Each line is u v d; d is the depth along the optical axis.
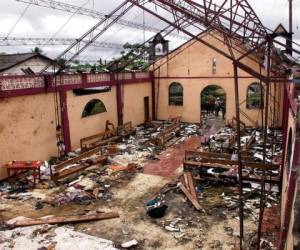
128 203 10.54
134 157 15.41
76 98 16.59
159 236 8.53
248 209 9.75
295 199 4.22
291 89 7.39
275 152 15.08
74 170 12.57
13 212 9.97
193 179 12.16
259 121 21.36
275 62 13.44
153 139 17.58
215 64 22.28
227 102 22.36
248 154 14.66
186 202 10.49
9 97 12.56
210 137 18.55
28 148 13.70
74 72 17.14
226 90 22.25
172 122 22.05
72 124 16.38
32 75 13.68
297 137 5.12
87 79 17.25
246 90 21.58
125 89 21.05
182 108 23.95
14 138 12.93
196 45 22.61
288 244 4.80
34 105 13.94
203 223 9.13
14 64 26.14
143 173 13.27
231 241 8.20
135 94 22.36
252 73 7.17
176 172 13.30
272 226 8.80
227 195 10.84
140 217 9.59
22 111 13.29
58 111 15.37
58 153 15.54
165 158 15.23
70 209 10.15
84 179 12.58
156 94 24.61
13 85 12.68
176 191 11.34
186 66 23.25
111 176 12.92
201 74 22.88
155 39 24.47
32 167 11.86
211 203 10.31
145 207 10.23
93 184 12.07
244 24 12.85
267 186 10.82
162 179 12.58
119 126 19.75
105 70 19.81
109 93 19.47
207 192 11.16
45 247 7.97
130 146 17.31
